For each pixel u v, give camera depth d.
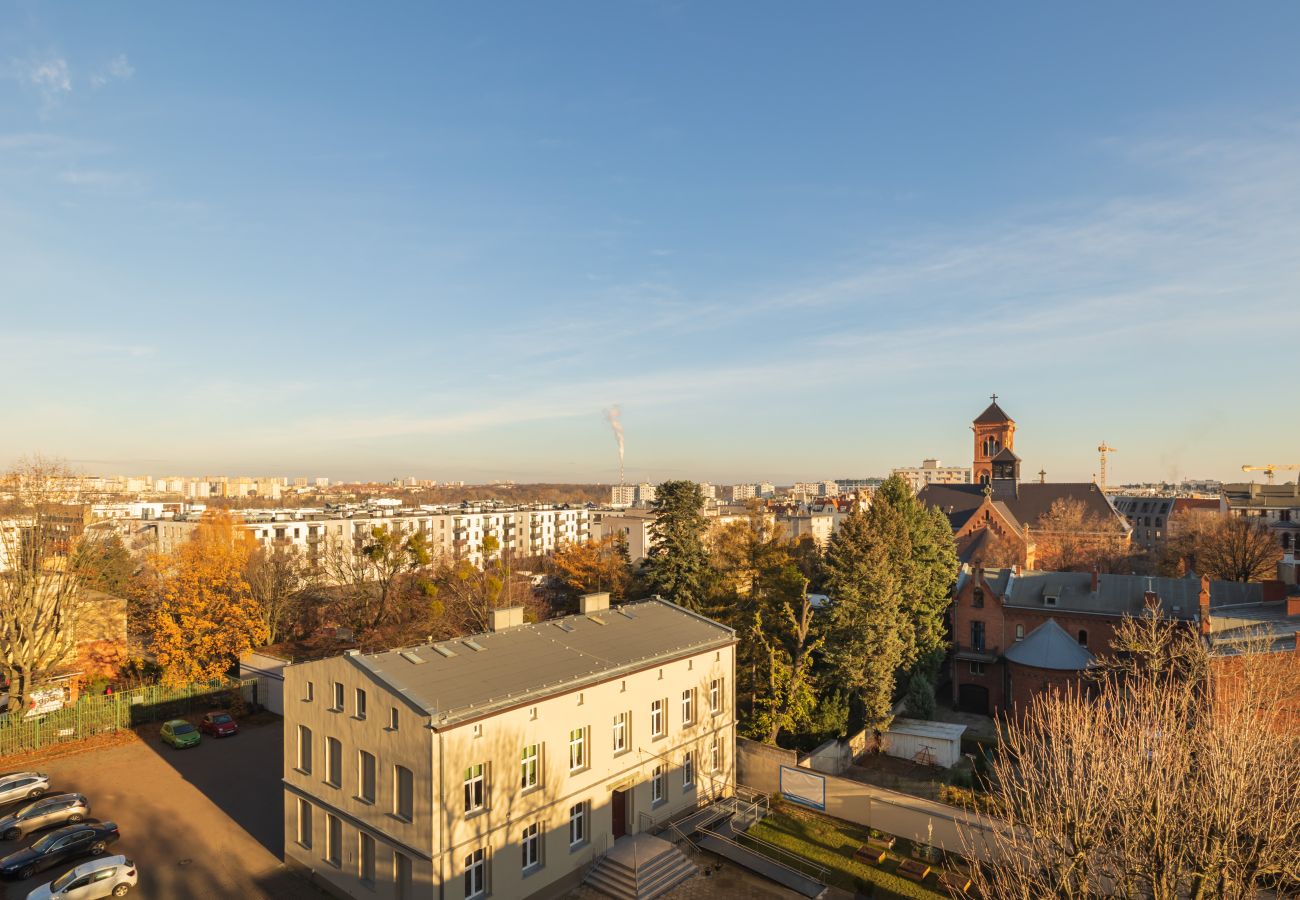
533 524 168.12
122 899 29.56
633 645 37.31
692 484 67.56
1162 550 112.19
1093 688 52.62
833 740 44.59
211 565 60.41
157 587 72.69
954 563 70.06
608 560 82.50
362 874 29.06
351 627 68.81
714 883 31.69
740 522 83.81
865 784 37.16
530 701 29.50
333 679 30.67
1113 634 57.16
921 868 32.16
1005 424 131.25
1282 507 130.75
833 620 51.25
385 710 28.03
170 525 118.31
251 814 37.56
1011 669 55.97
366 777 29.17
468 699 28.14
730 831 36.34
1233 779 19.72
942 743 45.75
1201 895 19.20
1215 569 86.56
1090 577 60.66
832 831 36.53
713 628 42.38
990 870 31.94
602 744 33.00
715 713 40.44
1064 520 103.12
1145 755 22.31
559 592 88.44
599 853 32.59
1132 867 19.38
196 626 54.50
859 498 79.06
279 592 69.06
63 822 35.59
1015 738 28.14
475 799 27.75
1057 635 55.72
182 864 32.53
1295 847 19.62
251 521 119.94
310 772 31.70
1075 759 22.58
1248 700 29.14
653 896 30.28
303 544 119.19
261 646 61.41
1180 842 19.41
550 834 30.28
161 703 52.50
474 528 151.25
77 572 55.66
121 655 60.75
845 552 53.75
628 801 34.56
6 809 38.16
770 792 40.84
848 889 31.44
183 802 38.97
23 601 50.41
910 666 55.00
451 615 69.69
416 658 31.19
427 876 26.08
